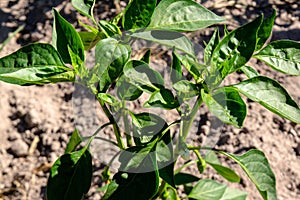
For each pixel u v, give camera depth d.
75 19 1.08
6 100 0.99
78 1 0.60
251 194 0.91
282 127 0.98
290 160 0.95
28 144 0.96
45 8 1.11
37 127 0.97
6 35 1.08
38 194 0.92
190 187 0.83
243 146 0.96
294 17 1.09
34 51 0.55
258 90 0.56
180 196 0.92
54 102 1.01
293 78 1.02
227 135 0.97
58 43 0.56
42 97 1.01
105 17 1.09
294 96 1.00
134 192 0.58
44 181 0.93
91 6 0.60
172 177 0.59
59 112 0.99
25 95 1.00
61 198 0.59
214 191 0.79
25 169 0.94
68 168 0.60
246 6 1.11
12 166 0.94
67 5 1.10
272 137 0.97
